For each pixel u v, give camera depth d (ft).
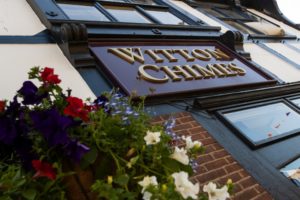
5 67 10.39
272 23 32.89
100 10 18.19
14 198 4.63
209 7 30.17
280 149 13.16
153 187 4.34
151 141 5.23
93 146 5.44
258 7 37.06
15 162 5.52
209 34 20.40
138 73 13.42
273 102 16.57
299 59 25.58
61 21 13.41
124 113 6.23
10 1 14.42
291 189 10.96
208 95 14.74
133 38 15.81
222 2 32.91
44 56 11.76
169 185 4.45
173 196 4.36
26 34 12.59
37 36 12.71
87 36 12.61
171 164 5.33
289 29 33.22
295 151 13.38
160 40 16.94
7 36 11.93
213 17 25.70
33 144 5.43
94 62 12.57
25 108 6.06
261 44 24.88
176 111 12.64
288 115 16.30
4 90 9.50
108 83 12.10
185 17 22.76
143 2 23.17
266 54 23.49
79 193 5.12
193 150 5.75
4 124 5.41
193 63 16.35
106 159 5.46
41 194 4.77
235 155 11.62
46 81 6.25
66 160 5.34
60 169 4.93
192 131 11.87
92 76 12.00
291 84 18.52
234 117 14.23
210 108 13.79
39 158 5.24
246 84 16.53
